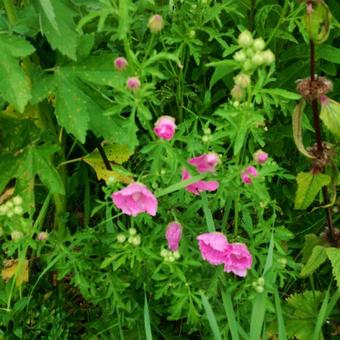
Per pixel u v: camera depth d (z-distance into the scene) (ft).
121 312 2.02
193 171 1.75
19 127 2.05
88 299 2.01
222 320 1.94
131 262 1.81
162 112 2.27
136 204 1.75
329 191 2.10
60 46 1.82
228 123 1.76
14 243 1.90
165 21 2.11
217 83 2.49
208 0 2.03
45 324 2.06
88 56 1.90
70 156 2.48
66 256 2.02
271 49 2.34
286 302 2.18
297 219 2.42
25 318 2.05
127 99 1.66
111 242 1.95
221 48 2.41
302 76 2.38
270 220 1.92
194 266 1.91
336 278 1.93
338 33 2.37
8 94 1.78
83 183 2.38
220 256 1.75
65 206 2.21
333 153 1.96
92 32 2.10
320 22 1.71
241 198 2.01
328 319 2.18
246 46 1.53
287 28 2.26
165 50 2.00
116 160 2.26
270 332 2.12
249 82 1.55
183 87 2.18
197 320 1.84
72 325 2.12
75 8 2.05
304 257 2.18
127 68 1.67
